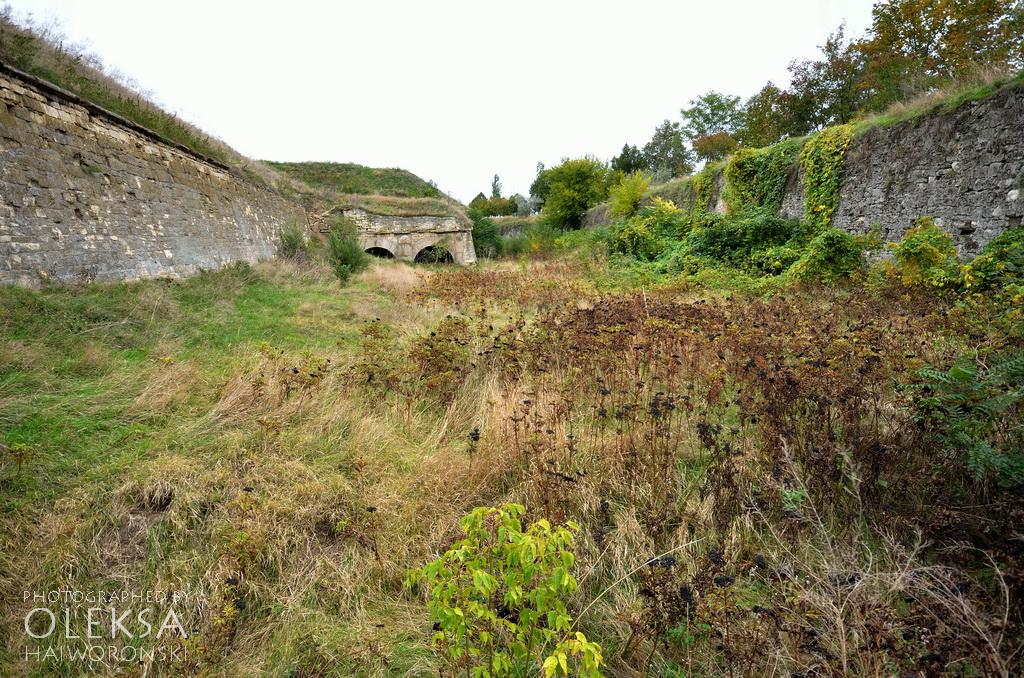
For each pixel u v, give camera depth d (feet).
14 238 21.24
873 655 6.49
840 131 42.75
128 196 29.68
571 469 12.12
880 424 12.33
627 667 7.39
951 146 32.60
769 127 71.36
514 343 19.90
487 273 52.44
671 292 34.27
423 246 83.46
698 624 7.58
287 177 80.43
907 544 8.99
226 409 15.15
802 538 9.43
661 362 17.51
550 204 118.52
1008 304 19.04
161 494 11.05
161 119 38.34
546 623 7.88
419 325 28.27
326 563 9.70
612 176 114.11
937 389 11.00
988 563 8.20
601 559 9.24
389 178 116.67
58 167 24.20
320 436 14.56
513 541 6.27
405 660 7.78
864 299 25.57
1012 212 28.76
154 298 24.56
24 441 12.19
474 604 6.15
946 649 6.22
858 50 59.00
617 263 51.55
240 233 46.29
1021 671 6.21
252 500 10.44
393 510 11.18
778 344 17.34
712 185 64.64
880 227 38.24
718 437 13.19
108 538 9.93
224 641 7.83
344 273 46.96
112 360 17.49
